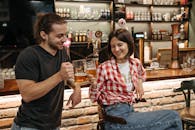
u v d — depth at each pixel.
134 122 1.71
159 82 2.73
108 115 1.76
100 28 4.99
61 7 4.64
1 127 2.13
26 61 1.45
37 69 1.49
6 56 3.73
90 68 2.40
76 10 4.67
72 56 4.18
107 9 4.89
